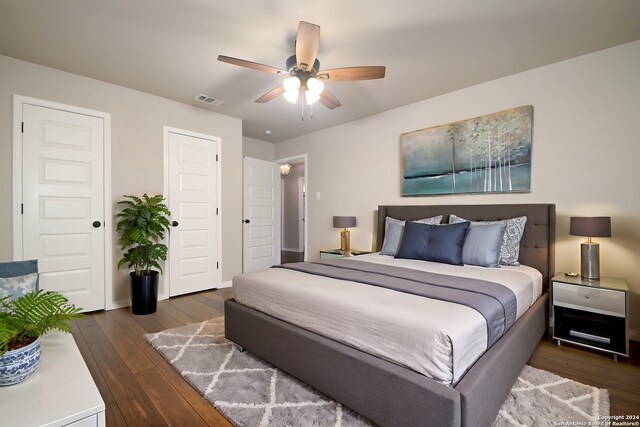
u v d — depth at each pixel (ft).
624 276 8.02
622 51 8.04
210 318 9.85
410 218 12.06
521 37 7.72
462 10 6.70
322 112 13.57
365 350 4.76
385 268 7.97
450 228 9.20
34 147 9.27
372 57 8.70
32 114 9.23
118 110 10.81
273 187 19.02
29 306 3.94
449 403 3.64
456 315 4.45
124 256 10.52
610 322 7.85
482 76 9.95
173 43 8.09
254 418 4.90
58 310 4.09
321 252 14.33
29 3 6.49
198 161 13.05
